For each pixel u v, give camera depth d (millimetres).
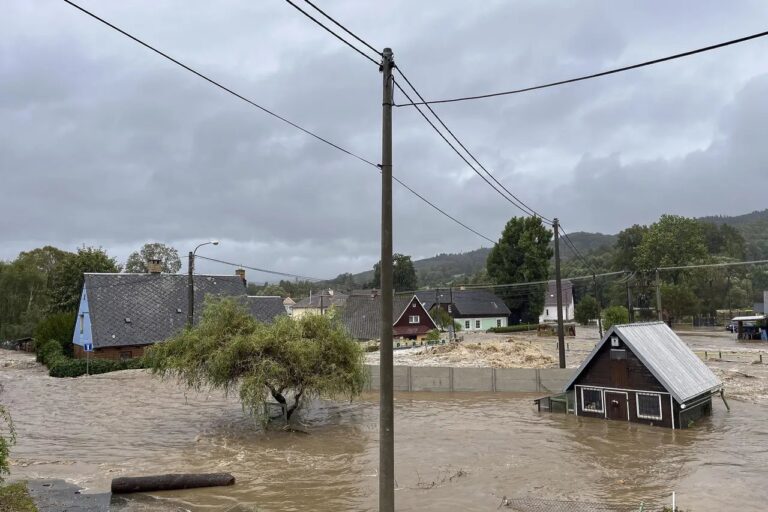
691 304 80000
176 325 50344
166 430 24250
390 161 10094
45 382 38844
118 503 15070
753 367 39406
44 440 22453
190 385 23672
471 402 31781
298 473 18016
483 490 16016
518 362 43875
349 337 24672
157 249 108875
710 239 135500
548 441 21984
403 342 62375
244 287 58875
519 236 89500
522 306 92750
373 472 18078
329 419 27172
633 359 24500
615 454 19828
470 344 51406
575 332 79688
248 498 15586
